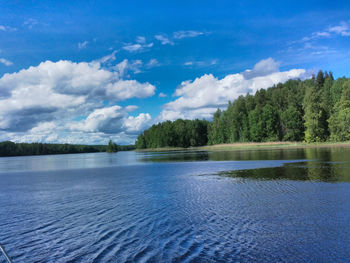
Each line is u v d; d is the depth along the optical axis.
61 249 9.31
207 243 9.14
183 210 13.59
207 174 28.41
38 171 45.59
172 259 8.03
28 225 12.34
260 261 7.62
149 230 10.79
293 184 19.34
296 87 160.88
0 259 8.65
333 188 17.16
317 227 10.12
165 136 171.38
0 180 32.78
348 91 89.69
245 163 39.03
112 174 33.84
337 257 7.70
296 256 7.84
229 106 159.50
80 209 15.06
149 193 18.94
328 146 77.88
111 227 11.46
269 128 116.00
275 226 10.46
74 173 38.31
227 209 13.33
